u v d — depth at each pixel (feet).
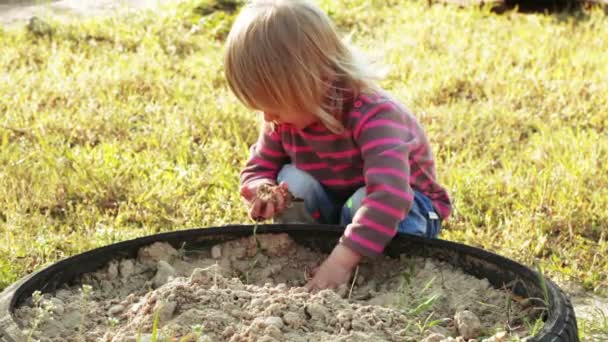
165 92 10.69
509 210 8.21
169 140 9.29
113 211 8.10
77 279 6.29
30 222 7.80
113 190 8.32
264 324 5.53
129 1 15.57
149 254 6.51
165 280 6.34
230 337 5.52
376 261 6.59
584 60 11.71
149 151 9.06
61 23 13.61
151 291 6.07
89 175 8.45
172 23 13.91
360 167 6.84
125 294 6.31
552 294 5.81
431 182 7.02
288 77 6.38
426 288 6.18
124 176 8.52
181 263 6.54
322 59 6.47
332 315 5.76
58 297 6.13
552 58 11.96
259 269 6.64
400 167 6.45
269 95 6.45
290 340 5.52
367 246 6.35
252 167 7.28
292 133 6.93
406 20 14.29
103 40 13.03
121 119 9.66
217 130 9.59
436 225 7.05
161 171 8.61
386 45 12.62
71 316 5.90
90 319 5.89
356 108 6.61
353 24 14.19
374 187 6.42
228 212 8.01
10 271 7.08
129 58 12.00
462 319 5.88
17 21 14.01
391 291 6.39
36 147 8.98
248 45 6.41
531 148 9.29
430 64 11.68
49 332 5.74
